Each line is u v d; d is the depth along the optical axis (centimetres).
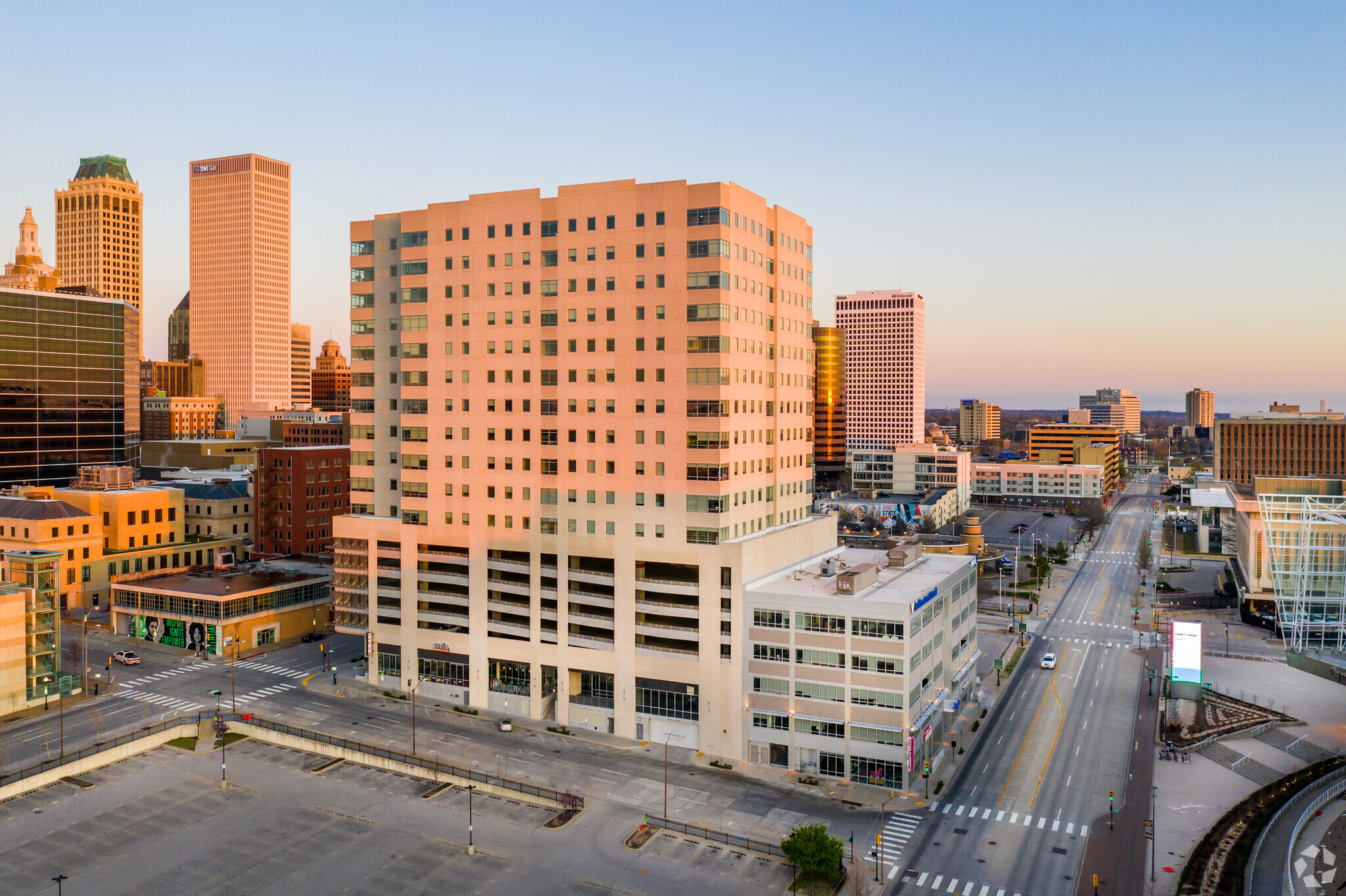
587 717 13225
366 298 15438
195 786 11144
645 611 12738
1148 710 14212
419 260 14438
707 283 12531
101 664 16088
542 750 12369
